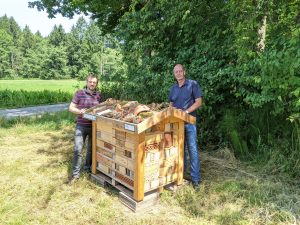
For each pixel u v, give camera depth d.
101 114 3.89
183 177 4.35
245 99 4.83
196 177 4.05
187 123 4.05
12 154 5.64
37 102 16.75
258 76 4.30
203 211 3.40
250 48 4.70
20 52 80.75
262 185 3.87
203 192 3.85
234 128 5.33
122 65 7.98
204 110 5.69
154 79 6.23
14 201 3.66
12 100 15.39
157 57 6.63
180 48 6.61
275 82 3.98
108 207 3.53
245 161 5.00
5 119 9.17
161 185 3.71
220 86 5.61
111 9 10.70
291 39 3.70
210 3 5.99
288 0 4.35
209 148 5.77
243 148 5.17
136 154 3.38
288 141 4.75
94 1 10.08
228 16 5.64
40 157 5.46
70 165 4.97
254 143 5.20
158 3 6.51
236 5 4.86
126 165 3.61
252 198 3.56
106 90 8.78
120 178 3.76
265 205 3.40
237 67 4.95
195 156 4.05
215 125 5.99
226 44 5.58
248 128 5.41
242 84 5.20
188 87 4.16
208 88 5.52
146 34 7.04
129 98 7.18
